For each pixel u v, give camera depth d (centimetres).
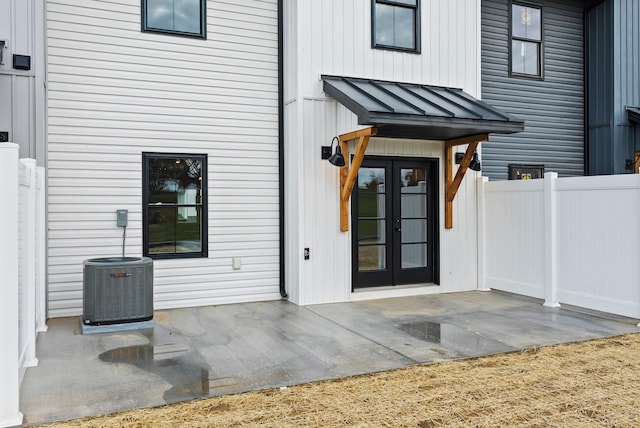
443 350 489
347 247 741
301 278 710
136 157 670
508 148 947
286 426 325
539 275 726
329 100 728
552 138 996
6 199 333
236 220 727
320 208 723
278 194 752
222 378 412
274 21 752
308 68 716
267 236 746
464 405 358
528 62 980
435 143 804
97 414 343
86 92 646
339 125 734
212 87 713
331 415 341
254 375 420
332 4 734
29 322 444
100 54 653
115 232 659
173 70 691
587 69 1027
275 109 752
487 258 826
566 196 684
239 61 730
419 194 810
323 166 725
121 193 663
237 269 726
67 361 457
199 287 703
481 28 918
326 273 727
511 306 701
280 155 750
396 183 789
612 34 981
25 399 369
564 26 1009
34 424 328
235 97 727
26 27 582
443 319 622
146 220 675
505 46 944
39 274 555
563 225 689
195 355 475
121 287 566
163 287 684
